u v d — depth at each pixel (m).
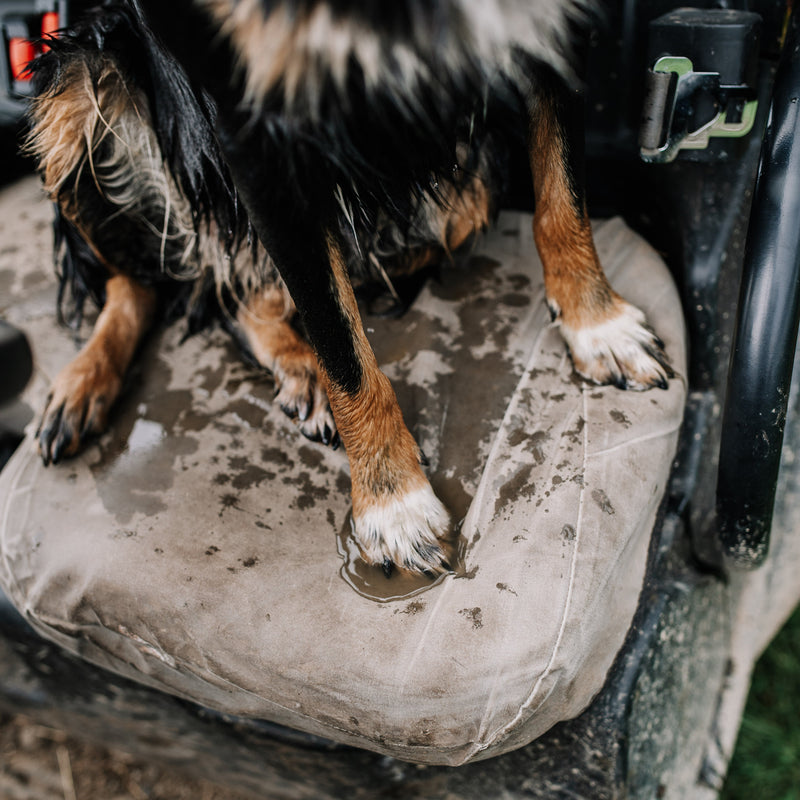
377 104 0.60
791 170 0.67
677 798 0.86
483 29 0.57
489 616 0.67
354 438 0.70
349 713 0.67
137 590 0.71
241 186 0.62
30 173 1.10
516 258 0.86
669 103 0.74
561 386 0.77
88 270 0.88
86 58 0.75
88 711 0.89
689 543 0.82
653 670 0.74
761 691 1.03
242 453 0.78
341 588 0.70
